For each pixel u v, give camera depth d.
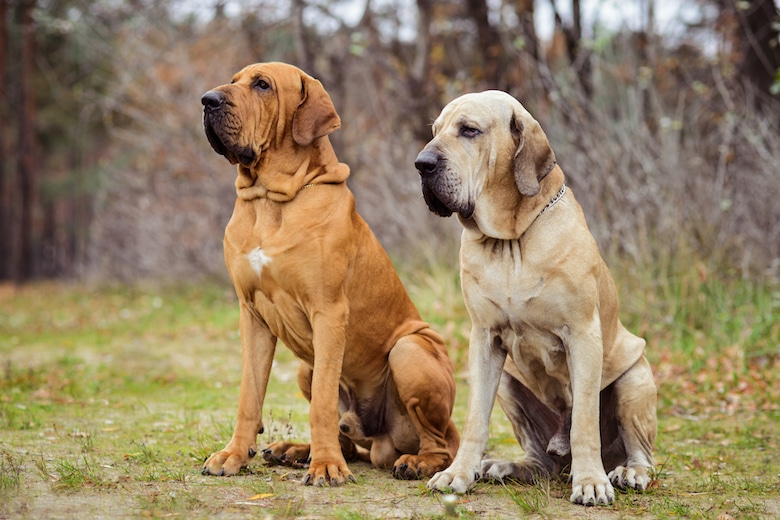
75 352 12.12
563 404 5.39
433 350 5.66
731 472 5.73
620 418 5.21
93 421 7.17
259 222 5.30
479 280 5.01
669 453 6.34
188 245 20.62
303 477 5.13
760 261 11.35
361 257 5.52
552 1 14.70
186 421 7.09
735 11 13.60
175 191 21.38
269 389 9.29
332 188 5.41
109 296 21.78
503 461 5.32
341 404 5.96
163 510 4.30
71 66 31.45
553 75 13.66
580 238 4.92
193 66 19.72
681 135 13.04
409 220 14.48
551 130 12.45
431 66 17.47
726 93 11.79
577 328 4.86
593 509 4.55
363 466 5.86
